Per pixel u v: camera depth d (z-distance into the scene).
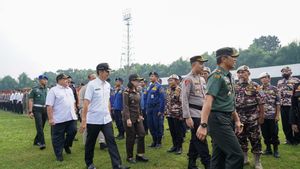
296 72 24.92
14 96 27.20
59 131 7.27
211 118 4.02
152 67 72.44
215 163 4.21
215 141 4.04
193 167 5.73
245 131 6.08
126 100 6.75
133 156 7.45
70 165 6.76
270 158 6.95
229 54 4.04
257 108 6.05
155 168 6.32
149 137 10.34
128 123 6.68
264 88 7.23
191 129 5.46
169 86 7.90
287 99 8.44
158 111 8.40
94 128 5.91
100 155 7.68
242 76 6.08
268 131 7.21
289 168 6.14
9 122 17.08
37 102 8.73
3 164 7.02
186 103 5.38
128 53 58.09
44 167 6.66
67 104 7.36
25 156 7.82
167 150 7.99
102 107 5.92
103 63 6.00
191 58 5.61
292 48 53.56
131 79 6.80
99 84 5.98
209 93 3.91
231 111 4.06
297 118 7.41
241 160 3.90
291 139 8.50
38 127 8.71
